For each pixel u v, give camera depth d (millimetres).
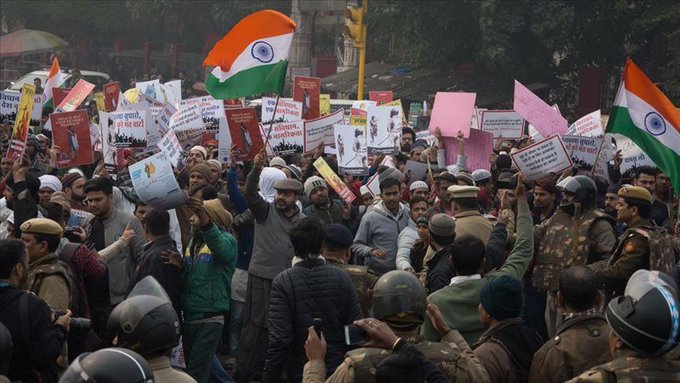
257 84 9609
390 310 4371
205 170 9125
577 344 4863
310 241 6328
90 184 7832
